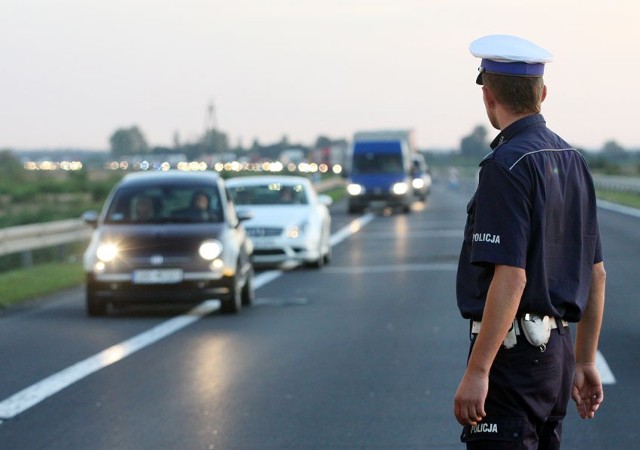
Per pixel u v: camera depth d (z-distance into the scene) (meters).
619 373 26.59
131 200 41.78
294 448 19.69
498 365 10.97
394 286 48.38
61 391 25.31
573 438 20.31
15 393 25.17
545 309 10.88
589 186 11.42
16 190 176.12
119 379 26.72
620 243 68.62
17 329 35.97
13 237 55.47
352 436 20.58
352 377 26.64
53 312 40.78
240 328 35.78
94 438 20.69
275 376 26.91
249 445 19.95
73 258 63.44
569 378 11.39
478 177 11.01
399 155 123.38
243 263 41.22
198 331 35.22
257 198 60.12
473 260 10.73
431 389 25.02
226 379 26.58
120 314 40.25
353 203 121.88
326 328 35.47
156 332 35.06
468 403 10.62
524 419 10.91
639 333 33.00
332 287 48.50
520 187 10.71
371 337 33.28
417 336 33.34
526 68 11.07
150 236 39.75
